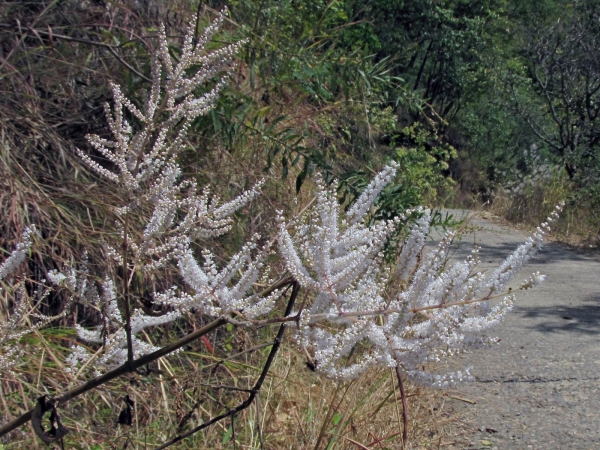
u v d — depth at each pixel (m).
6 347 2.91
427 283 1.85
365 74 5.34
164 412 3.35
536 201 15.12
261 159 5.17
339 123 6.38
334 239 1.85
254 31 4.90
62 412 3.12
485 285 1.87
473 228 10.28
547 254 11.16
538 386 4.95
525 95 22.72
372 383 4.09
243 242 4.46
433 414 4.16
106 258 3.55
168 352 2.01
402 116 13.54
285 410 3.78
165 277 3.78
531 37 19.31
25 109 4.13
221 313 1.95
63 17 4.67
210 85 4.32
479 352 5.65
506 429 4.23
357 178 4.63
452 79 23.50
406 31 22.02
